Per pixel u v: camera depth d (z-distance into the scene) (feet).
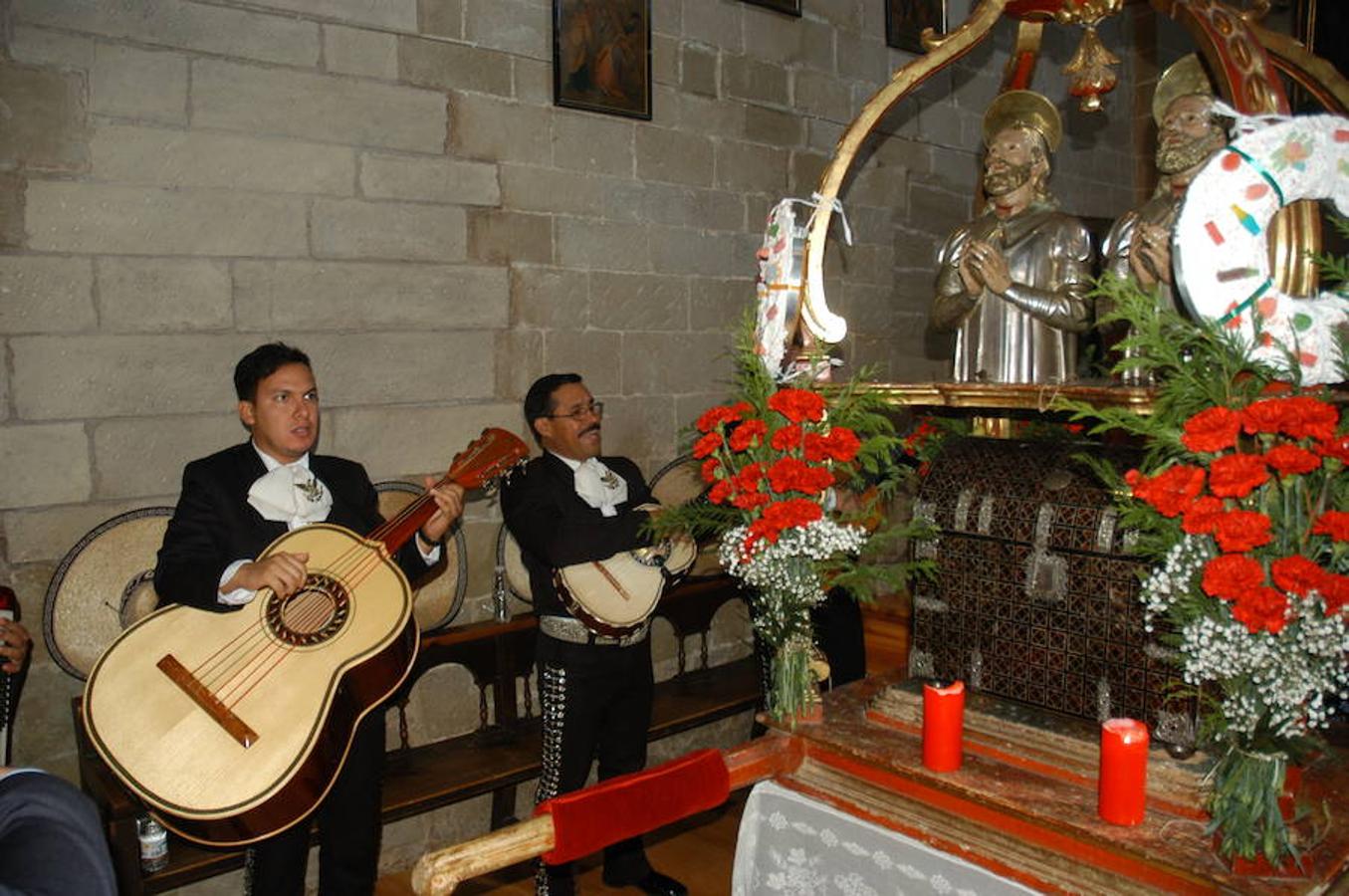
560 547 8.67
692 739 13.24
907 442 6.88
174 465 9.25
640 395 12.42
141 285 9.03
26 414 8.57
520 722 11.05
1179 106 5.87
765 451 6.20
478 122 10.96
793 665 6.24
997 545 6.03
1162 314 4.91
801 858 6.03
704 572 12.66
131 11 8.88
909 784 5.70
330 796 7.60
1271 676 4.36
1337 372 4.93
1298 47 6.16
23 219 8.49
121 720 6.49
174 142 9.14
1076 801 5.15
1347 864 4.68
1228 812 4.50
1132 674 5.43
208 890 9.62
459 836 11.21
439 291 10.75
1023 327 6.59
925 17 15.74
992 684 6.09
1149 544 4.94
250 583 6.93
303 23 9.78
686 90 12.78
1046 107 6.79
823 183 6.47
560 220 11.64
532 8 11.33
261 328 9.66
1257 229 4.91
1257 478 4.32
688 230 12.85
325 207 9.98
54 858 2.68
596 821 5.18
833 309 14.85
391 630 7.14
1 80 8.34
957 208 16.61
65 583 8.59
